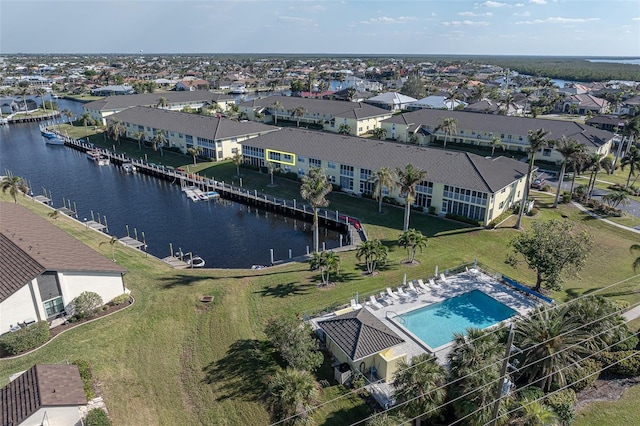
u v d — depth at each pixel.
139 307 40.78
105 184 89.88
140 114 122.94
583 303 34.75
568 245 41.03
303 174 84.50
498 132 106.69
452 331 39.31
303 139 86.81
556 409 28.19
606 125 122.62
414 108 159.88
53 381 28.62
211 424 29.27
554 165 97.06
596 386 31.88
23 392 27.62
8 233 44.22
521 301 43.34
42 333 34.91
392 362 32.25
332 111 135.00
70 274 38.28
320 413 29.89
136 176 95.62
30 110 172.25
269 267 53.19
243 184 84.56
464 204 64.25
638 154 82.06
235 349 35.47
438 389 26.98
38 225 49.78
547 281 42.06
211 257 58.53
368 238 59.72
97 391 30.73
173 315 39.75
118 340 36.09
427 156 71.31
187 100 161.12
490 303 43.53
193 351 35.47
